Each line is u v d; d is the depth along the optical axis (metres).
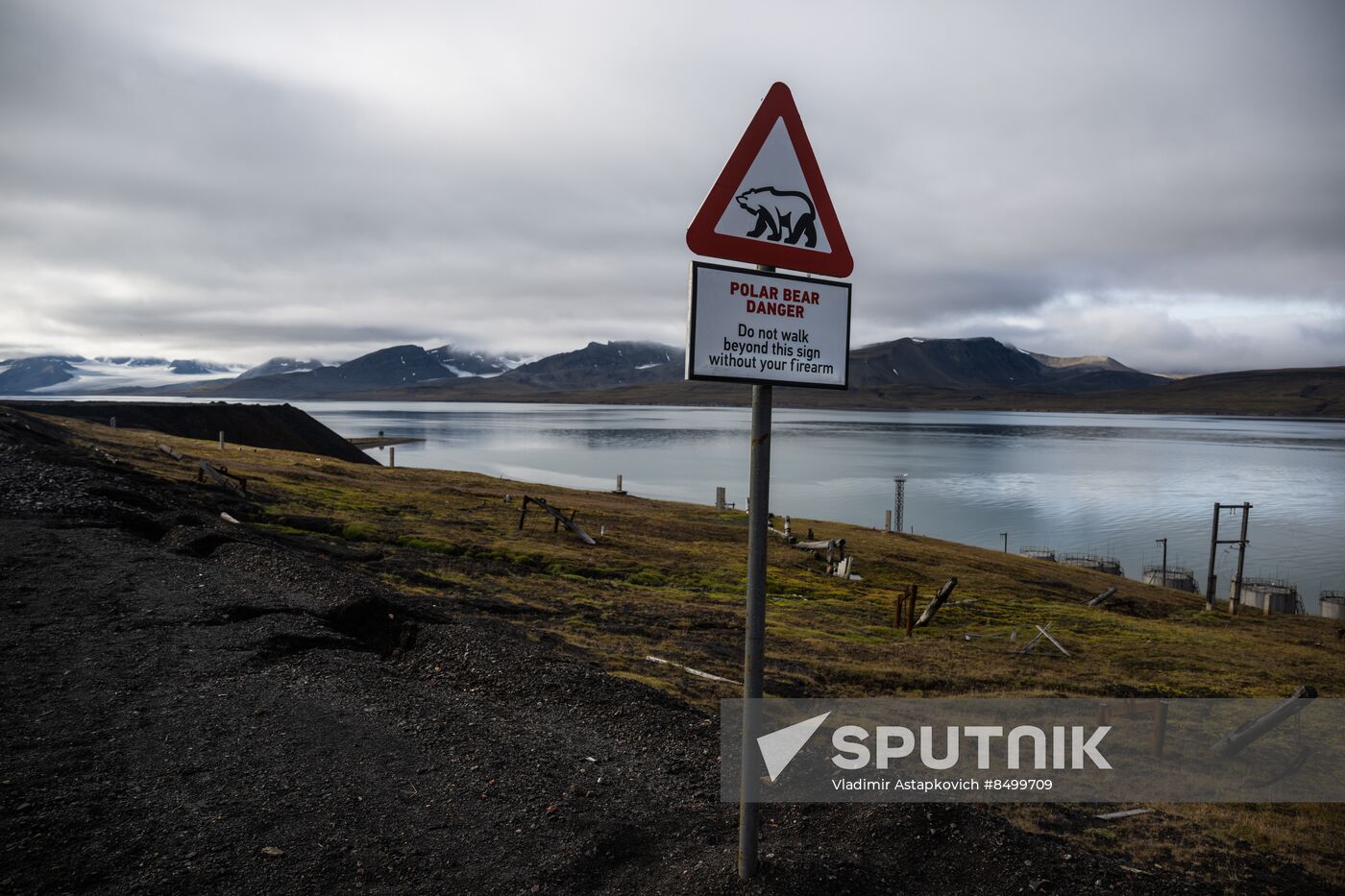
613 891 5.26
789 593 35.78
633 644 18.80
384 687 9.45
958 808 6.79
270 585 14.20
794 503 123.50
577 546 39.22
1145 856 9.11
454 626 12.38
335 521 34.12
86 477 23.19
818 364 4.71
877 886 5.52
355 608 12.71
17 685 8.42
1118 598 52.19
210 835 5.64
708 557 42.09
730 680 15.99
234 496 34.81
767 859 5.50
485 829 6.04
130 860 5.21
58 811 5.73
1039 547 101.56
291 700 8.63
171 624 11.16
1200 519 124.69
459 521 41.97
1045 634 26.53
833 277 4.76
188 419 97.75
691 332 4.18
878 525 108.31
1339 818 11.62
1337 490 160.00
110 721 7.64
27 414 57.62
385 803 6.38
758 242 4.45
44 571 13.47
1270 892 8.41
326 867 5.33
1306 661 29.73
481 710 9.02
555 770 7.35
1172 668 25.05
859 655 22.16
